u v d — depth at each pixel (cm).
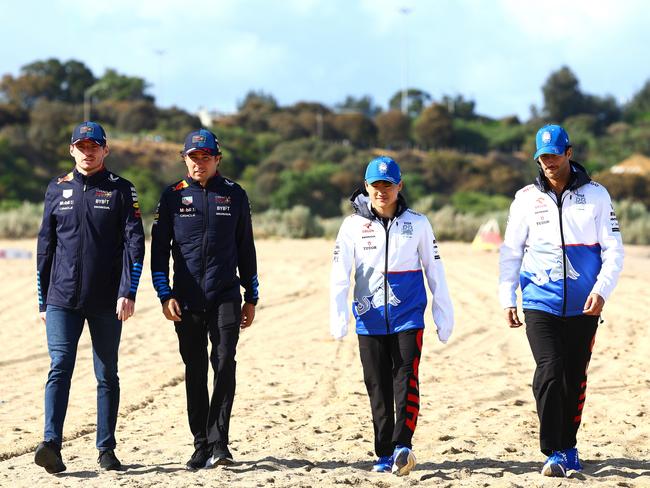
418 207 9294
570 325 1418
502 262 1464
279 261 5466
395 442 1388
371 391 1442
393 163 1413
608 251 1398
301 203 15825
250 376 2338
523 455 1541
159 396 2136
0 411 1989
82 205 1459
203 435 1484
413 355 1409
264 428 1788
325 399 2064
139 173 16650
